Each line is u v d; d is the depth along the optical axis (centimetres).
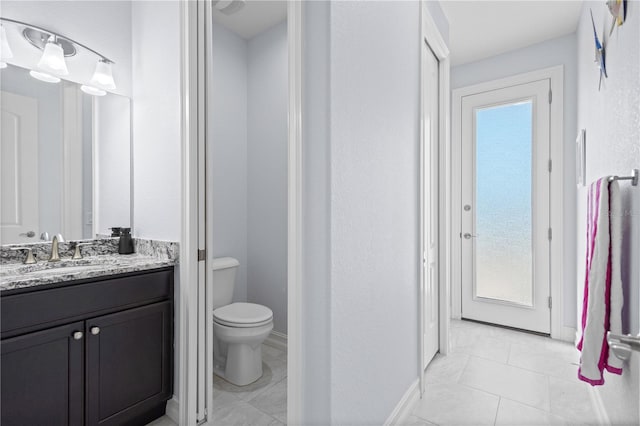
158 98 182
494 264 319
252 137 289
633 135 119
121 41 197
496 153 317
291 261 118
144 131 191
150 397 161
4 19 154
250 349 214
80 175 180
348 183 121
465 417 174
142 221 192
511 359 245
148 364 160
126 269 151
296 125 116
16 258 157
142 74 193
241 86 288
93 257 179
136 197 196
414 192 187
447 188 256
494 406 184
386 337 151
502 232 315
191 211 165
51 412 128
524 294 304
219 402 191
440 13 245
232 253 279
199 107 169
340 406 117
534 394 196
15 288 119
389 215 154
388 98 154
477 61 326
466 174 331
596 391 178
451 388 203
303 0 117
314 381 115
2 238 156
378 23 145
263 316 214
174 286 173
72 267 159
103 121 189
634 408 117
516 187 308
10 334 118
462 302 337
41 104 169
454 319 338
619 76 137
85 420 138
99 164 187
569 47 281
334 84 112
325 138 111
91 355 140
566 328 280
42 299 126
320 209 113
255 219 287
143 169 191
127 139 197
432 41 227
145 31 192
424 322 211
